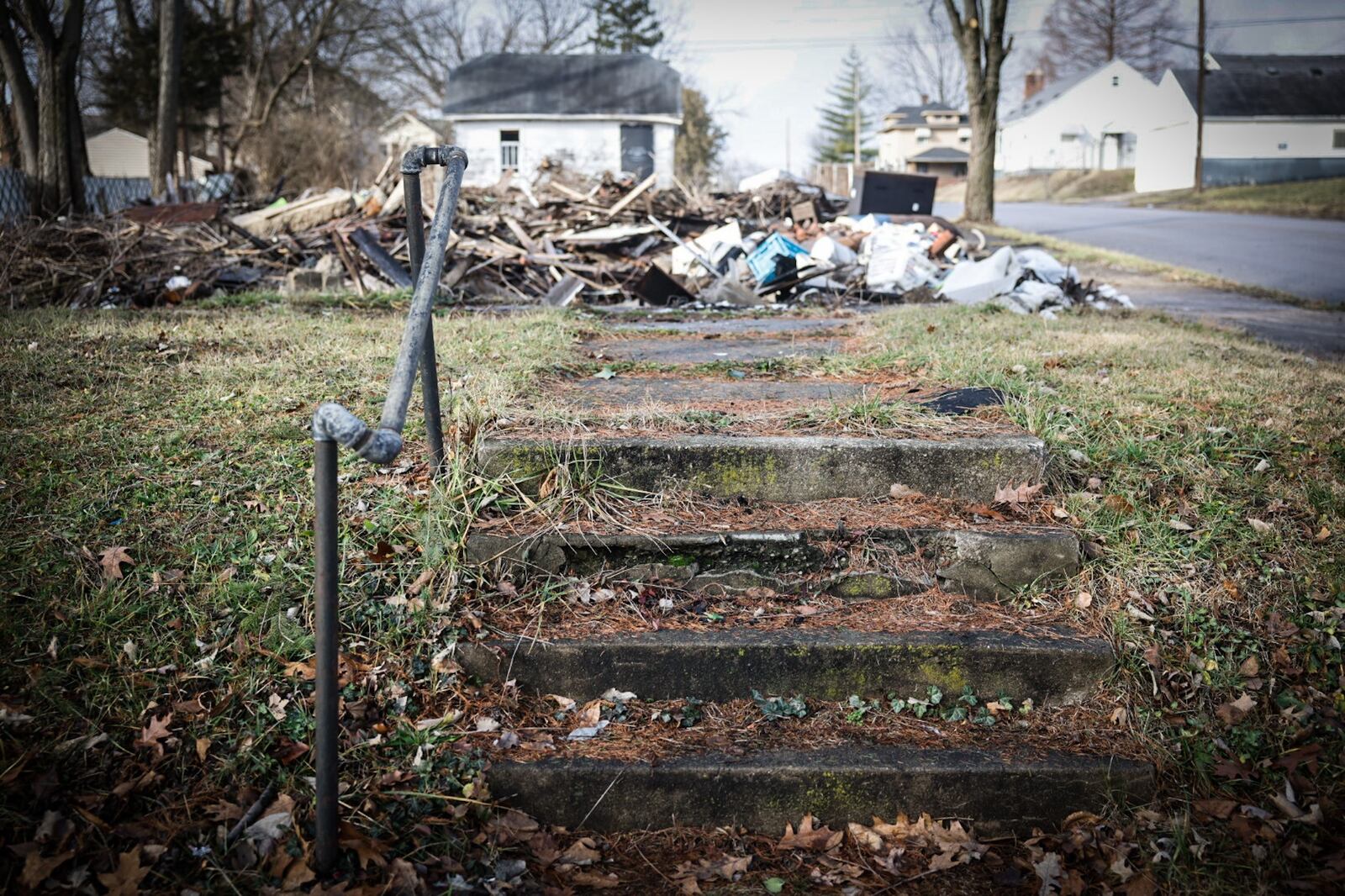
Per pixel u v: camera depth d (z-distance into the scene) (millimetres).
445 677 3006
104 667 2857
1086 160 61781
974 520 3574
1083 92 61062
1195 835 2725
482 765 2795
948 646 3119
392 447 2207
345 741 2781
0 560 3131
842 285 10234
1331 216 28766
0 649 2854
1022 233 22234
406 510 3482
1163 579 3432
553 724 3002
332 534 2299
